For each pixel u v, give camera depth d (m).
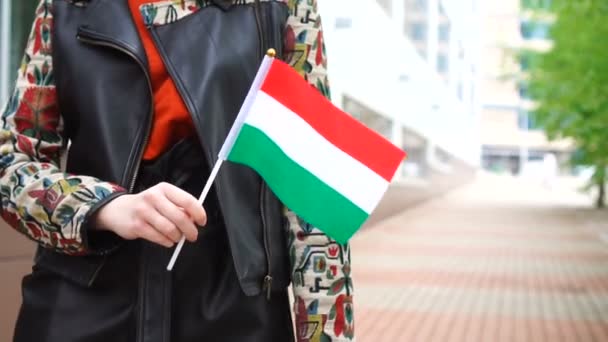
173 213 1.04
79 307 1.20
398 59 17.58
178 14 1.26
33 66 1.28
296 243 1.28
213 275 1.22
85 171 1.23
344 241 1.23
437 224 16.59
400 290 7.82
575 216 20.72
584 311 6.85
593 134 17.50
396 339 5.57
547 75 18.61
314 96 1.24
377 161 1.24
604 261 10.80
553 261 10.70
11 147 1.24
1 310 3.18
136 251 1.21
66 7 1.28
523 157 60.25
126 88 1.23
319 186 1.22
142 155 1.21
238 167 1.25
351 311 1.28
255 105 1.21
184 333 1.20
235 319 1.22
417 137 21.95
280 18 1.31
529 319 6.45
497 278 8.88
